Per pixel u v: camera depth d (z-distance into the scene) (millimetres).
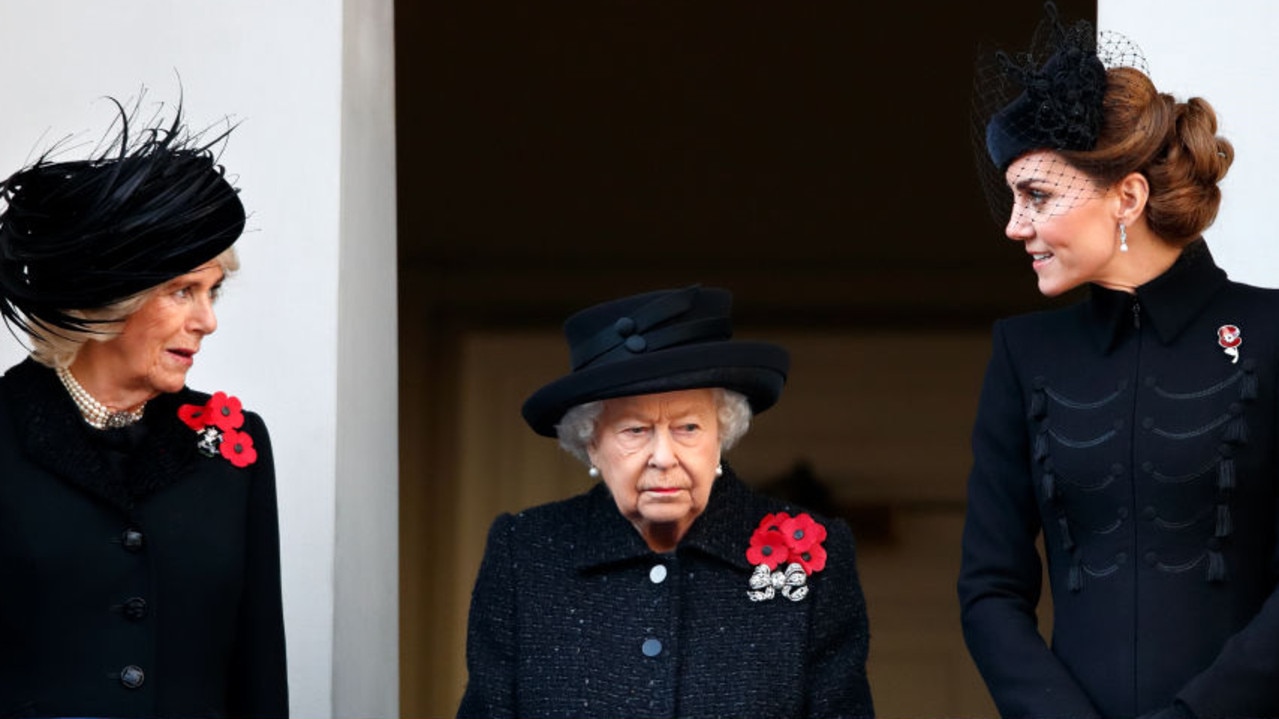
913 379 31625
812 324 31844
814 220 31766
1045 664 13812
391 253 19734
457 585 31328
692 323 14297
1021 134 14008
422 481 31500
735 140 31703
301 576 17891
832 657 14352
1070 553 14148
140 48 18766
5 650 14008
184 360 14320
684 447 14055
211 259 14172
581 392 13922
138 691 14031
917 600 31250
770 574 14367
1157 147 13828
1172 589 13734
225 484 14766
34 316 13953
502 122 31703
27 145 18688
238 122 18594
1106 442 14008
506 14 31266
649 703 13969
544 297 31953
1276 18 17500
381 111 19641
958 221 31562
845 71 31359
